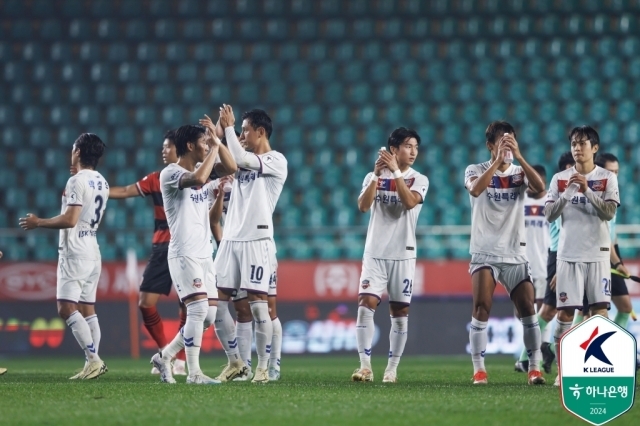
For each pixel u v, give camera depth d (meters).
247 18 85.69
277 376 32.91
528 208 40.12
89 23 84.94
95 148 31.94
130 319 57.78
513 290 30.84
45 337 57.47
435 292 57.78
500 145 29.81
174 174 28.14
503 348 55.41
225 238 30.47
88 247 31.66
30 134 80.00
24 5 85.38
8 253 69.69
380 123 80.62
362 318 31.70
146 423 19.52
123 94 82.00
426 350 56.97
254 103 81.44
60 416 20.53
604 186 29.39
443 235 71.44
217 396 24.20
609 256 29.80
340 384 29.44
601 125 78.19
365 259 31.98
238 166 29.67
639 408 22.42
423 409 21.70
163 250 36.44
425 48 83.25
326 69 83.00
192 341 28.56
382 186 31.66
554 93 80.75
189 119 80.62
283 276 58.06
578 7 84.12
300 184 76.50
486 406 22.31
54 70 82.88
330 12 85.88
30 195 75.56
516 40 83.31
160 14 85.88
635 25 82.50
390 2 85.69
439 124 79.69
